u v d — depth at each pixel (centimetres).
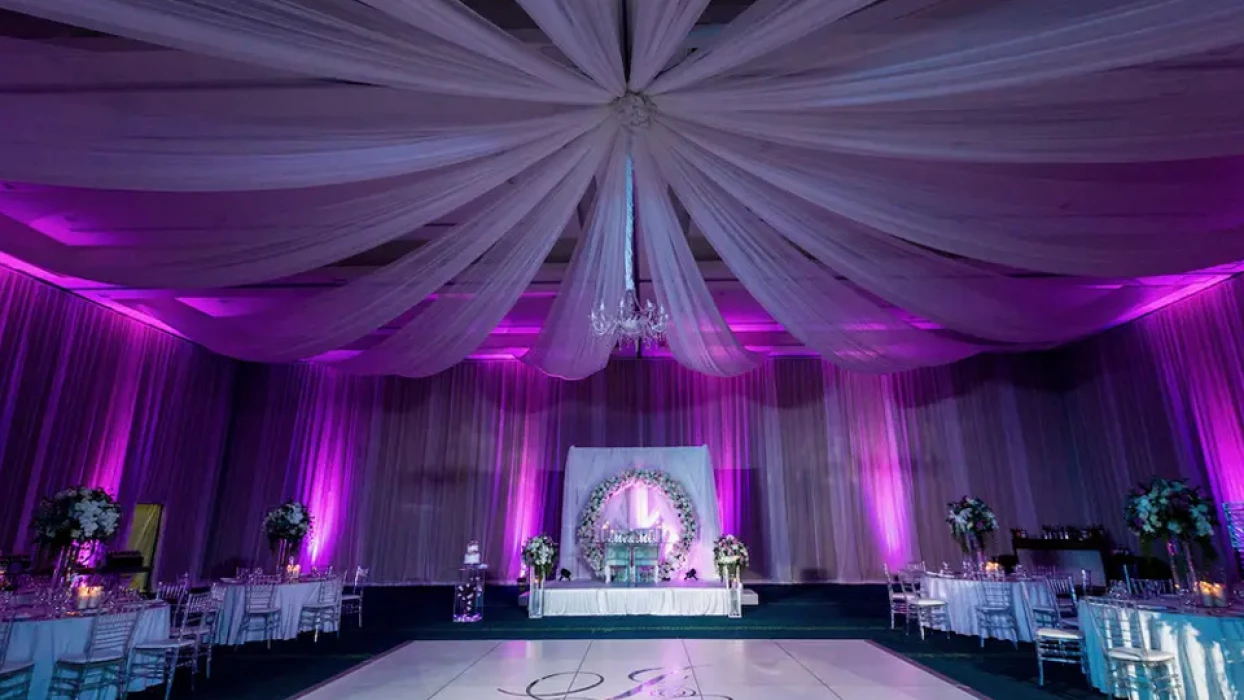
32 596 489
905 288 617
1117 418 1016
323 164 407
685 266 624
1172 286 836
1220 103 367
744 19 332
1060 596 721
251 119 374
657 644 625
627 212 552
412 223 502
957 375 1186
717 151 468
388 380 1238
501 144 436
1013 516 1106
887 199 484
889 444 1170
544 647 613
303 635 698
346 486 1173
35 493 789
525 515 1159
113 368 915
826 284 637
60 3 274
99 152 371
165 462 1009
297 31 304
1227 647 371
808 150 456
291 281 859
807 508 1144
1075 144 401
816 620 773
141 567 827
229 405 1172
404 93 408
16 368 771
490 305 654
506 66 358
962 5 323
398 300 619
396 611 872
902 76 356
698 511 1000
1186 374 880
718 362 823
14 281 773
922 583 739
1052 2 306
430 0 290
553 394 1223
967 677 486
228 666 548
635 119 433
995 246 530
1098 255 540
